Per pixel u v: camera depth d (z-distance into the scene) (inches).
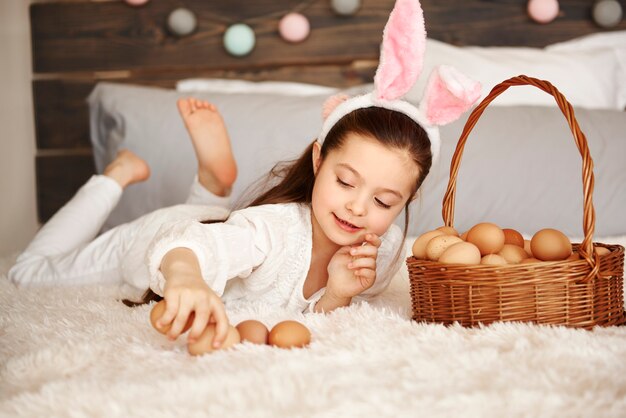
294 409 36.6
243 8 108.0
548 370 39.7
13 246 107.3
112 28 108.7
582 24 107.0
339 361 42.2
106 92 94.7
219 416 36.1
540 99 94.7
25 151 109.0
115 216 89.6
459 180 84.2
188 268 45.9
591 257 48.6
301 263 56.6
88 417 36.5
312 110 89.7
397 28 54.0
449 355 41.8
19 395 38.8
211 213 68.8
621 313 51.9
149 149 90.0
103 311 55.6
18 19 108.5
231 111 90.0
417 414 36.1
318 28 107.3
